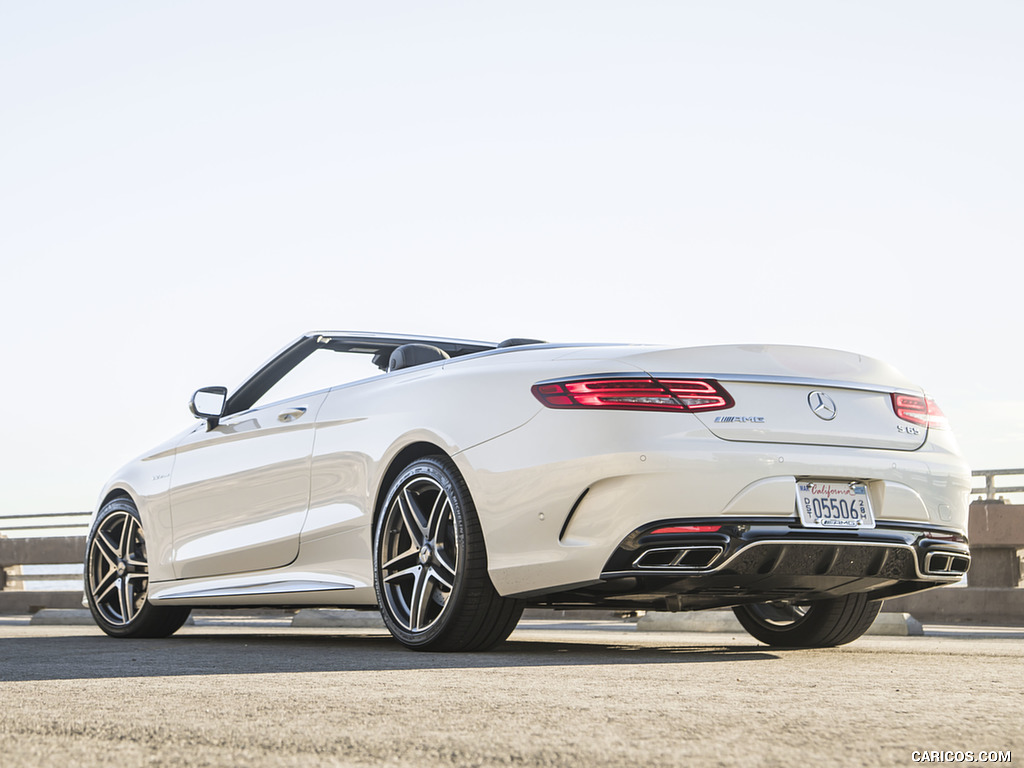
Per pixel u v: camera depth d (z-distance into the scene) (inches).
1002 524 305.0
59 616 356.8
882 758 66.9
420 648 155.1
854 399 149.1
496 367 154.6
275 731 76.9
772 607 182.2
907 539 146.3
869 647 181.2
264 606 190.9
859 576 145.2
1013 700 96.1
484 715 84.5
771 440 140.4
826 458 141.9
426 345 205.2
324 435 179.6
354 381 183.3
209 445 207.9
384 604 161.6
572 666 129.8
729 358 143.5
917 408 154.9
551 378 144.9
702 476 135.4
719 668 128.7
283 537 183.8
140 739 73.9
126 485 226.4
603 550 136.3
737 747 70.5
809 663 137.9
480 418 149.9
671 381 139.4
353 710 87.3
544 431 142.2
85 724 80.2
